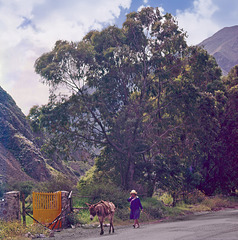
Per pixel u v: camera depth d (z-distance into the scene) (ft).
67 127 101.35
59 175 75.87
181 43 106.63
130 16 107.65
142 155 112.68
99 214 41.27
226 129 128.77
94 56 102.32
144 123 105.81
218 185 129.80
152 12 106.42
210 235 30.99
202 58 109.70
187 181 112.78
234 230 34.24
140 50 106.11
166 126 114.11
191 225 44.01
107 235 39.55
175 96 105.50
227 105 131.13
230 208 92.22
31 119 102.53
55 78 92.73
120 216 60.75
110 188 72.90
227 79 142.20
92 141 104.27
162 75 102.27
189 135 112.37
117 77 103.35
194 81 118.93
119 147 106.83
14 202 44.21
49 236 42.16
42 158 232.12
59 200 50.85
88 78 98.84
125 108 99.45
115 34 104.47
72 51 93.20
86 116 99.25
